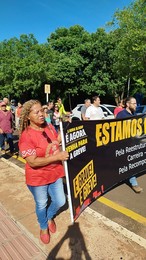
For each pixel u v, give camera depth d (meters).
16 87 27.81
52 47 29.86
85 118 6.85
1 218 4.02
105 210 4.32
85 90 27.55
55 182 3.29
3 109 7.86
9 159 7.61
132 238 3.41
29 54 28.55
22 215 4.08
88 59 27.03
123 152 4.68
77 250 3.21
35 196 3.26
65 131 3.13
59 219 3.92
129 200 4.69
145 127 5.10
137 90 27.44
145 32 16.33
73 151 3.34
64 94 29.34
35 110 3.04
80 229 3.64
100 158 4.14
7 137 8.01
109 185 4.43
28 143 3.03
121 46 17.94
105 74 26.66
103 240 3.39
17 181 5.52
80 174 3.53
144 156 5.19
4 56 29.95
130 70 19.64
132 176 4.98
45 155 3.08
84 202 3.68
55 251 3.21
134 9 18.19
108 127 4.25
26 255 3.16
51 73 26.73
